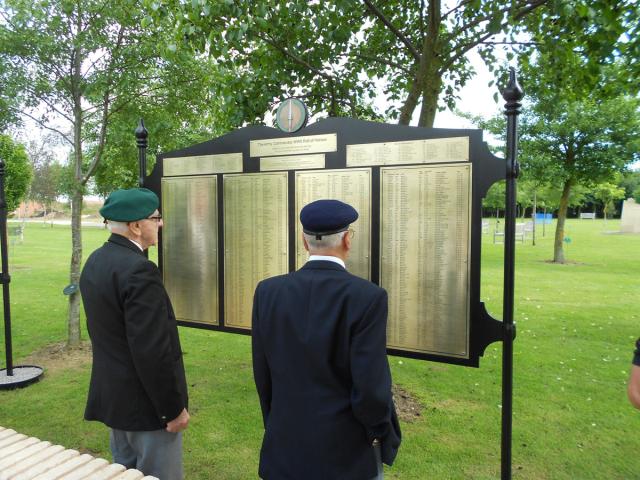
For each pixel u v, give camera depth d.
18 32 4.93
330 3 4.17
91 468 2.05
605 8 3.44
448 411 3.79
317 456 1.53
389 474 2.89
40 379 4.52
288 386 1.60
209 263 3.53
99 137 5.92
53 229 30.52
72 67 5.18
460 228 2.58
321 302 1.58
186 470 2.95
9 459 2.14
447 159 2.60
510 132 2.29
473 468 2.96
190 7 3.78
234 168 3.35
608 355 5.21
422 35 4.80
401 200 2.74
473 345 2.56
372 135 2.81
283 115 3.12
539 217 56.09
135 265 1.97
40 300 8.31
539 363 4.95
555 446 3.22
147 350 1.90
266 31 3.91
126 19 4.97
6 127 5.57
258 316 1.72
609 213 58.72
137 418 2.02
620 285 9.64
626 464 3.00
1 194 4.33
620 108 11.24
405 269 2.74
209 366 4.97
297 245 3.15
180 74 5.44
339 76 4.84
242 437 3.38
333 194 2.96
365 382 1.45
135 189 2.19
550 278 10.57
